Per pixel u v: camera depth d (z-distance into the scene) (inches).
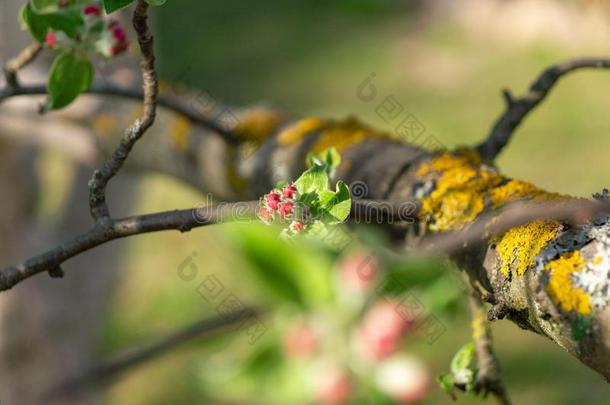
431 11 154.9
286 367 52.7
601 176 116.5
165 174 49.6
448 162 40.6
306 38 159.2
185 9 170.6
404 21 155.7
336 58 154.0
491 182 39.5
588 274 35.5
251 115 47.4
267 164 45.4
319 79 148.9
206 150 47.6
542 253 36.1
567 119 128.6
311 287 51.7
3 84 51.9
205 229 119.4
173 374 101.9
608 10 67.2
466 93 137.3
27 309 66.5
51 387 66.7
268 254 51.3
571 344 35.5
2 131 56.7
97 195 38.2
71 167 66.9
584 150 122.1
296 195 36.6
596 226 36.0
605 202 36.4
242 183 46.4
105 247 69.9
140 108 50.3
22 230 66.2
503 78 135.9
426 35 150.8
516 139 126.3
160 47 159.8
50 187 98.4
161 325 107.2
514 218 37.3
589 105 129.7
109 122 50.8
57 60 41.6
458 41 148.0
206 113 48.3
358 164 42.6
